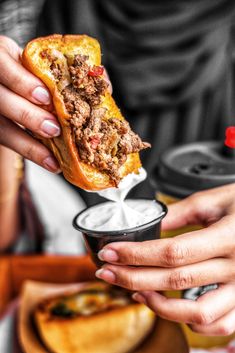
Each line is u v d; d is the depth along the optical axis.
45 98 0.33
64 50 0.34
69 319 0.49
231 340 0.47
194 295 0.46
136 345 0.47
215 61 0.82
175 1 0.80
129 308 0.49
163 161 0.52
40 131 0.33
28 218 0.66
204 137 0.88
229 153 0.52
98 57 0.36
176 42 0.81
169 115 0.85
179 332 0.46
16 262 0.57
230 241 0.36
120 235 0.34
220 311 0.38
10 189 0.64
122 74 0.82
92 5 0.83
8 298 0.56
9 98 0.33
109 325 0.48
